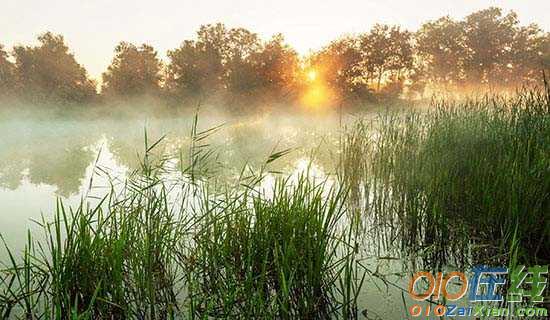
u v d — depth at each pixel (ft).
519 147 13.50
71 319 8.48
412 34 155.74
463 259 11.98
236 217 11.82
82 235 9.39
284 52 146.00
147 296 9.62
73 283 9.18
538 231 11.46
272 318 8.44
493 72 161.38
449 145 17.78
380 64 153.58
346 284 9.05
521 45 157.99
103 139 67.46
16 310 9.17
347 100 116.26
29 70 143.23
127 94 151.12
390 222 16.30
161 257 11.32
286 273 9.32
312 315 9.18
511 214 11.62
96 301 9.21
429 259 12.14
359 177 21.95
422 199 14.96
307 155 37.83
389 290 10.27
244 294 9.25
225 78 152.66
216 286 10.07
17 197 22.20
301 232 10.39
